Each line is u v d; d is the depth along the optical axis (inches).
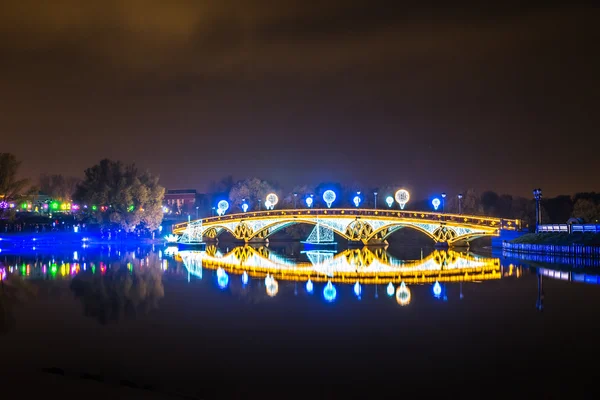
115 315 1813.5
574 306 1989.4
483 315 1824.6
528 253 4552.2
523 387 1145.4
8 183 5162.4
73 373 1204.5
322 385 1152.2
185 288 2447.1
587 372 1232.2
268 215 6186.0
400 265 3659.0
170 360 1306.6
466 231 5462.6
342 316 1806.1
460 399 1083.9
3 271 3065.9
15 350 1381.6
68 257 4084.6
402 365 1280.8
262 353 1369.3
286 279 2812.5
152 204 6200.8
